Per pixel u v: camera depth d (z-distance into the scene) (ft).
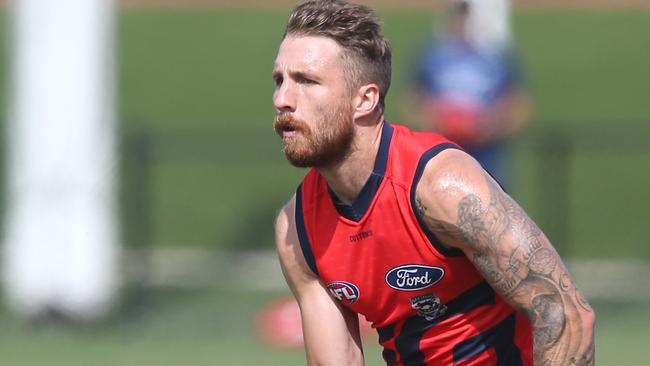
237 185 152.76
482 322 42.06
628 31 219.41
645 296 106.83
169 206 146.82
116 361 84.99
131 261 109.70
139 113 184.44
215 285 113.09
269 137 134.92
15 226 103.24
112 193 102.83
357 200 40.24
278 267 121.39
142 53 210.18
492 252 38.86
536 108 185.88
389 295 41.50
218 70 203.31
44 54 100.63
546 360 39.19
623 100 188.24
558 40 215.51
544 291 38.88
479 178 39.24
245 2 241.35
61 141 101.04
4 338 95.35
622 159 154.61
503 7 111.75
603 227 136.98
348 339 44.50
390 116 169.68
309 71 38.96
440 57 101.65
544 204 114.01
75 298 101.40
